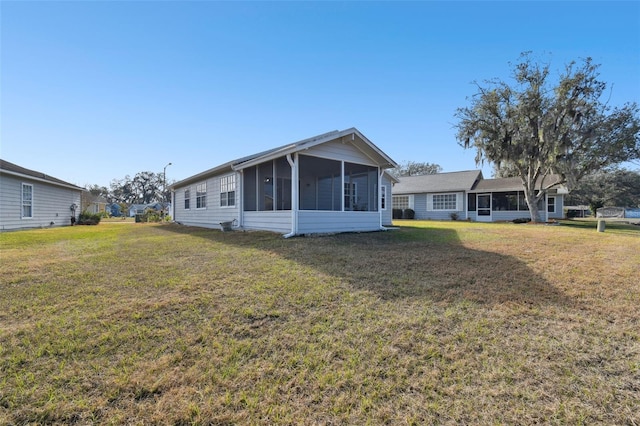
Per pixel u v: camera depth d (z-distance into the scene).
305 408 1.91
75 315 3.17
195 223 16.41
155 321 3.05
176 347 2.59
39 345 2.59
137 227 15.43
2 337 2.71
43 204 15.86
